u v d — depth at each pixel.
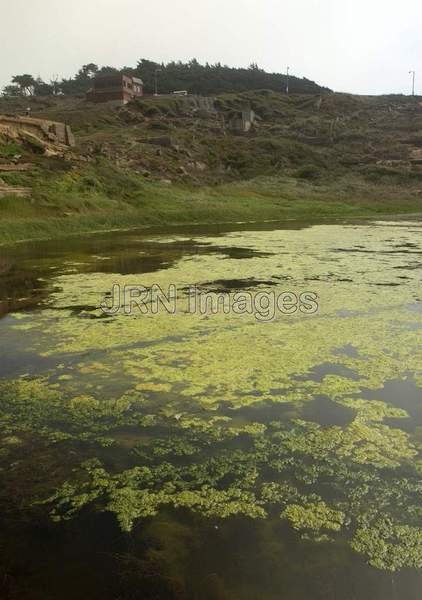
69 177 23.66
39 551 2.69
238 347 5.67
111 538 2.78
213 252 13.53
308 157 43.84
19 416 4.12
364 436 3.78
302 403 4.31
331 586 2.46
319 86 85.88
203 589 2.44
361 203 32.31
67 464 3.46
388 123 55.56
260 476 3.31
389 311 7.14
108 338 6.03
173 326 6.50
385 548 2.69
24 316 7.05
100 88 62.25
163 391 4.55
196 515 2.95
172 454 3.57
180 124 50.81
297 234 18.50
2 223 17.27
